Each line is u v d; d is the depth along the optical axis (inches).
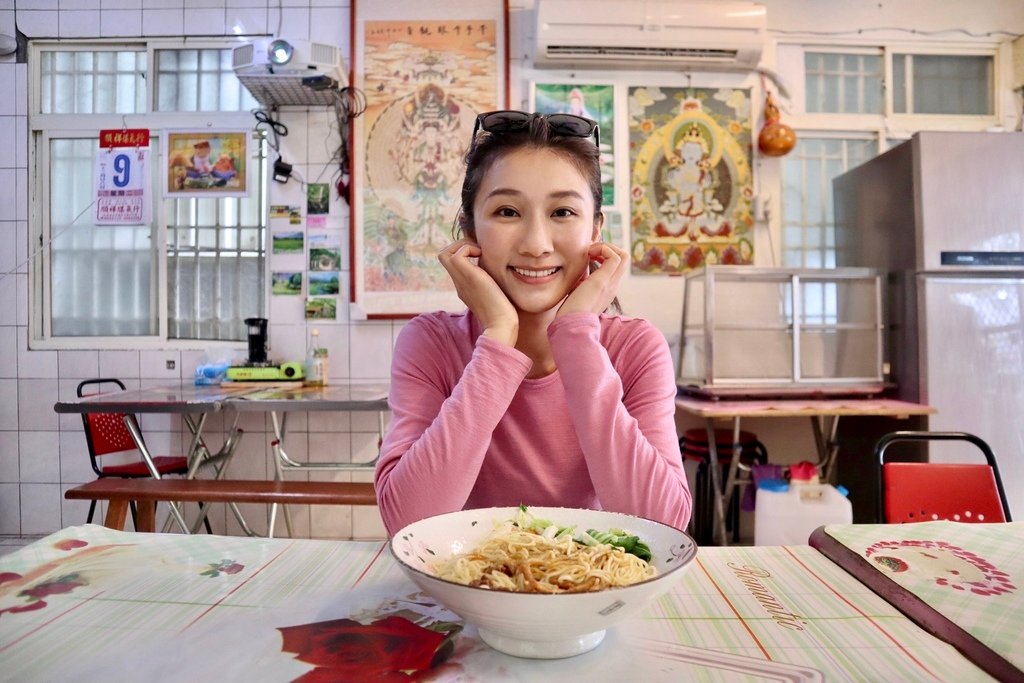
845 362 102.0
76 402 82.1
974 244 97.8
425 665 21.0
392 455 35.6
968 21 123.5
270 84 109.0
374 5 117.4
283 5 118.8
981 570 29.1
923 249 97.4
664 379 40.6
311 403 85.7
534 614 18.9
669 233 119.8
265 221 120.1
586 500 39.9
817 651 22.1
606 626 20.2
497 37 117.6
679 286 119.6
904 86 124.7
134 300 121.6
